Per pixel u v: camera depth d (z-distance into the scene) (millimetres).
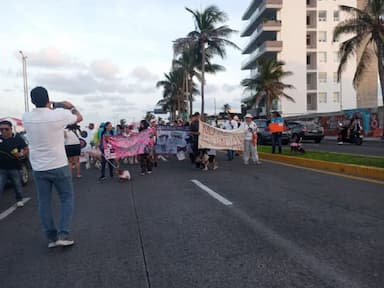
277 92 48281
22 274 4328
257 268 4184
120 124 16609
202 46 39625
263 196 8070
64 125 5043
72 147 12250
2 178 7945
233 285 3785
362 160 12648
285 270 4094
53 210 7660
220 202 7617
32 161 5047
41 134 4914
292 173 11539
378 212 6340
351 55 31219
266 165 14070
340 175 10680
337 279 3814
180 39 39844
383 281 3740
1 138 7895
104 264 4516
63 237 5211
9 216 7371
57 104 5230
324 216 6219
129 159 16859
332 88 62531
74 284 3996
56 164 5020
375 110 32000
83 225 6297
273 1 59875
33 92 4977
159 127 16625
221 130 13844
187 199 8070
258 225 5848
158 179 11406
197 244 5074
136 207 7535
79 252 4977
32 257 4883
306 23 61062
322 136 27734
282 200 7586
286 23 60406
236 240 5164
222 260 4465
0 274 4355
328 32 62219
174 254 4742
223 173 12141
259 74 48656
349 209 6617
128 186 10375
